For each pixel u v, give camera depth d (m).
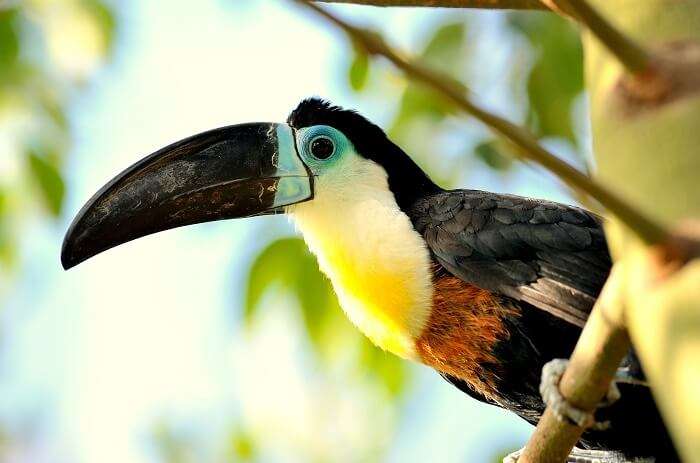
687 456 3.46
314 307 12.60
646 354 3.68
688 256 3.61
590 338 5.61
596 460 10.19
